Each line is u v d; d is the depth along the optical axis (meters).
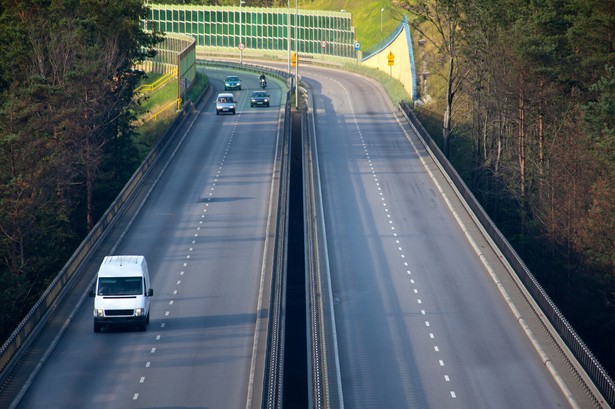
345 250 193.12
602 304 185.62
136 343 141.25
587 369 127.75
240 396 122.12
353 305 162.88
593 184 191.62
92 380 127.06
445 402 123.88
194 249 191.38
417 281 174.50
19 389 122.94
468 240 198.62
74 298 160.00
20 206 182.38
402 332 150.25
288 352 156.12
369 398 125.56
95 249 185.88
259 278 173.62
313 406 121.81
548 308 149.12
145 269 151.75
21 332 134.88
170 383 126.19
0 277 175.75
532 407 122.06
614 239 181.00
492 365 136.50
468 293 168.00
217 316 153.75
